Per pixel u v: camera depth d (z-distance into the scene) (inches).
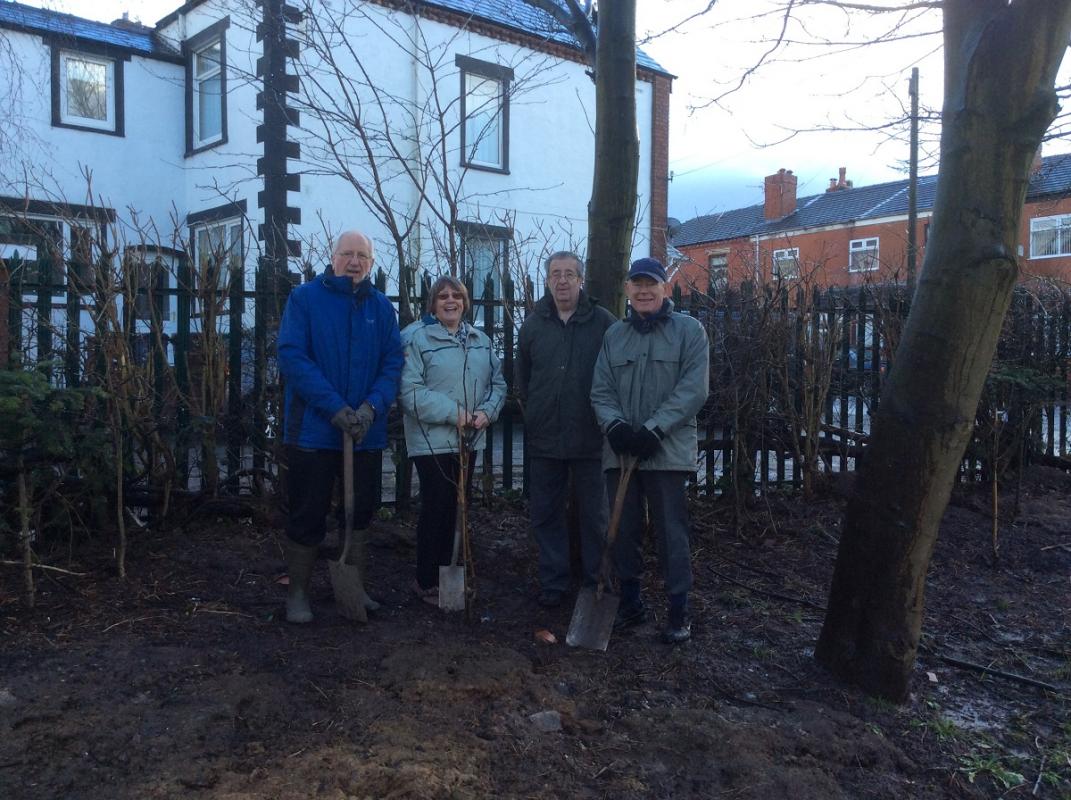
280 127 422.3
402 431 218.1
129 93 498.9
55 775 98.8
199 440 195.0
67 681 119.4
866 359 273.0
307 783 99.3
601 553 163.2
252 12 275.0
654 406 151.3
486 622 156.7
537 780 106.3
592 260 182.4
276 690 120.6
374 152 443.5
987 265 128.0
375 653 134.8
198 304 197.5
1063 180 454.6
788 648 155.6
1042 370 281.7
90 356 177.0
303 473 145.6
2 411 143.8
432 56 469.1
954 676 151.8
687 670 142.1
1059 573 205.0
